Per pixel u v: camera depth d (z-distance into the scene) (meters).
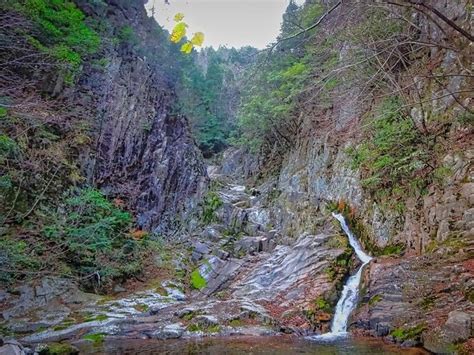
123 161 16.56
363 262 11.26
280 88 18.41
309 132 18.94
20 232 10.35
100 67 16.33
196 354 7.06
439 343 6.51
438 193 9.97
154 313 10.09
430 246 9.50
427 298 7.82
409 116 10.62
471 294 7.16
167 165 19.05
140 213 16.62
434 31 9.36
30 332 8.52
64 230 11.25
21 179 11.05
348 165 14.29
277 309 10.02
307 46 10.02
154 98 20.33
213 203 19.36
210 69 38.62
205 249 15.55
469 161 9.52
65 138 13.80
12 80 10.66
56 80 13.63
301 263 11.97
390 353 6.69
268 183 22.55
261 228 17.27
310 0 9.64
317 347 7.36
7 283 9.71
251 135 25.70
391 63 8.20
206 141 35.84
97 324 8.92
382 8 4.42
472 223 8.70
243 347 7.50
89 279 11.66
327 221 13.84
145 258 14.43
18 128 10.68
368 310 8.60
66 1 14.52
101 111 15.94
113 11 19.50
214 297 12.15
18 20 10.91
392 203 11.55
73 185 13.07
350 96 8.63
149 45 22.22
